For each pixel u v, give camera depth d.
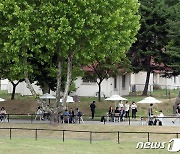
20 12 83.12
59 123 91.88
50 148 67.44
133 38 96.69
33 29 85.38
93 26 85.50
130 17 92.38
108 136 82.31
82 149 67.31
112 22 86.81
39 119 112.19
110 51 93.88
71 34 84.75
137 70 136.00
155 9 129.75
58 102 91.50
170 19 130.50
